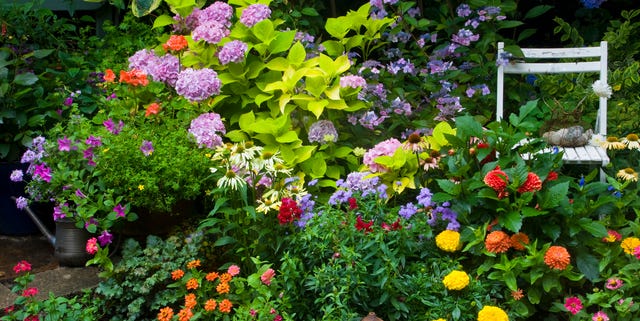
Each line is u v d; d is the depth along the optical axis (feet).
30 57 11.57
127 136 9.88
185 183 9.84
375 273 8.47
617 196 9.64
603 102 11.13
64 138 9.92
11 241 11.09
